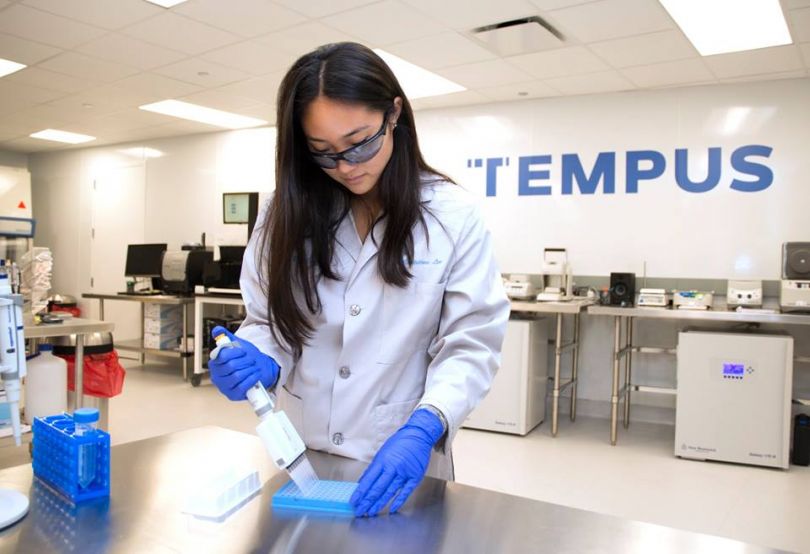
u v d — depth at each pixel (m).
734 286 4.18
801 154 4.18
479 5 3.26
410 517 0.84
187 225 6.93
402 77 4.67
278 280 1.05
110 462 0.97
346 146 0.92
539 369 4.53
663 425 4.58
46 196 8.30
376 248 1.05
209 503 0.85
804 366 4.17
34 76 4.73
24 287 3.24
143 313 6.12
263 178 6.40
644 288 4.56
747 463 3.70
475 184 5.20
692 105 4.46
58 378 2.85
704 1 3.23
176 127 6.50
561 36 3.64
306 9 3.39
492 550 0.74
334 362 1.11
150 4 3.39
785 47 3.64
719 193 4.39
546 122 4.92
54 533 0.78
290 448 0.89
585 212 4.79
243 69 4.48
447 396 0.96
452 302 1.07
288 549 0.74
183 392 5.30
